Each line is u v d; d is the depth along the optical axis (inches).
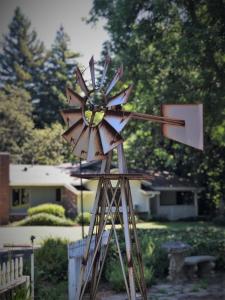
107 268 395.5
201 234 716.0
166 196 1379.2
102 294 358.6
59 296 323.6
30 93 2123.5
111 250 403.5
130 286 229.6
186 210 1342.3
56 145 1753.2
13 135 1754.4
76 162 1386.6
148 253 433.4
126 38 864.9
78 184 1272.1
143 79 806.5
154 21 804.6
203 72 722.8
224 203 1214.3
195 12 773.9
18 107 1844.2
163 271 429.1
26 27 2214.6
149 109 777.6
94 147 243.9
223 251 506.6
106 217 250.8
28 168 1346.0
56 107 2075.5
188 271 430.6
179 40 747.4
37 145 1747.0
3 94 1888.5
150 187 1307.8
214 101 709.9
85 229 949.2
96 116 258.7
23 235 852.6
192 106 252.1
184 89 735.1
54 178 1279.5
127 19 835.4
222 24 740.7
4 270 255.1
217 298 350.6
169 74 769.6
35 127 2033.7
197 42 707.4
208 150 1077.8
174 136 253.4
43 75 2169.0
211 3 738.2
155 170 1398.9
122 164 247.0
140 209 1295.5
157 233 700.7
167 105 254.2
